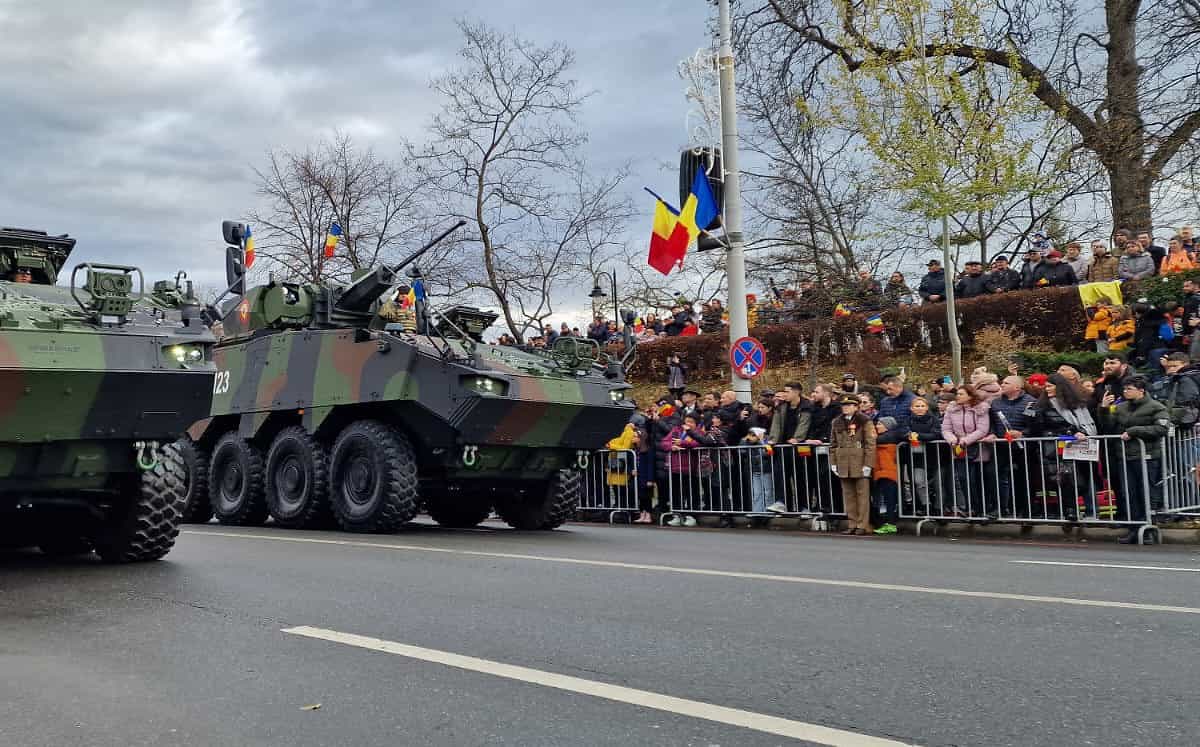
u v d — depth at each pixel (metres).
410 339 11.62
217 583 6.84
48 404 7.09
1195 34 20.20
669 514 14.11
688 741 3.30
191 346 7.77
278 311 13.08
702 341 22.30
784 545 9.91
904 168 15.76
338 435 11.94
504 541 10.20
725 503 13.59
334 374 12.11
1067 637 4.79
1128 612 5.41
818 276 21.58
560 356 12.62
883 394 15.34
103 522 8.10
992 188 15.08
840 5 16.78
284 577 7.11
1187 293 13.80
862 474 11.87
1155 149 21.17
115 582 6.92
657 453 14.17
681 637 4.88
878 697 3.79
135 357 7.41
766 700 3.77
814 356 19.67
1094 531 11.23
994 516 11.44
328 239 20.59
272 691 3.97
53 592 6.50
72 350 7.14
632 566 7.57
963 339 18.55
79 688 4.07
